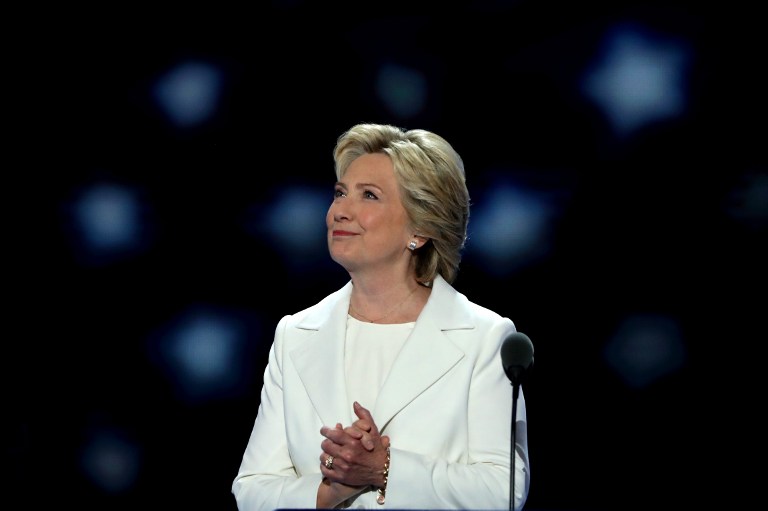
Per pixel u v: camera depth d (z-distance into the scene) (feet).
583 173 47.16
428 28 47.91
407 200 33.42
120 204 49.93
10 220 50.55
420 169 33.42
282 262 48.70
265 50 48.93
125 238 49.93
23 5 50.06
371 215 33.09
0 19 50.01
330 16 48.44
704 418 46.57
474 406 32.30
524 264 47.47
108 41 49.88
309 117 48.65
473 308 34.32
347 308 34.47
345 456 29.81
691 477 46.62
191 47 49.39
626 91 46.75
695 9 46.21
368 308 34.40
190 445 49.21
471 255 47.65
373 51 48.29
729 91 46.09
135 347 49.73
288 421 33.12
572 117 47.16
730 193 46.26
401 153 33.53
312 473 32.17
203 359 49.19
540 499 47.42
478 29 47.67
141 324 49.73
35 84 50.24
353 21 48.34
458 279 47.65
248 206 49.03
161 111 49.65
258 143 48.96
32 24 50.08
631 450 47.01
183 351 49.32
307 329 34.63
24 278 50.47
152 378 49.52
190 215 49.44
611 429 47.16
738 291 46.24
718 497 46.37
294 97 48.70
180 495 49.26
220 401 49.08
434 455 31.55
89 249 50.14
